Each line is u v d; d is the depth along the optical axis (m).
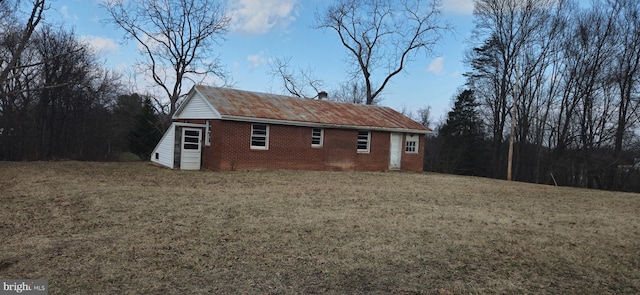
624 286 4.84
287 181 14.48
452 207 10.21
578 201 12.99
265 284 4.49
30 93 26.77
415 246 6.26
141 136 33.41
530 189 16.59
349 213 8.72
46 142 29.53
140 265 4.96
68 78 28.31
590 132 30.94
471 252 6.05
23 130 27.81
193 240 6.14
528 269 5.36
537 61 33.06
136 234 6.38
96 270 4.74
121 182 12.37
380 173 20.56
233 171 16.88
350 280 4.72
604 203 12.75
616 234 7.75
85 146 32.25
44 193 9.80
